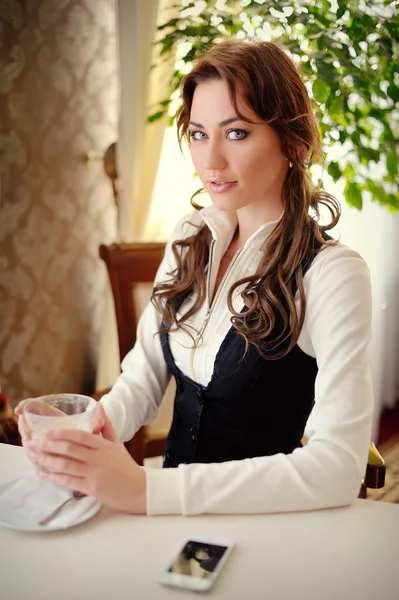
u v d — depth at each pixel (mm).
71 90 2254
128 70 2221
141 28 2189
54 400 1028
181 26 2186
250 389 1231
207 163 1146
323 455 995
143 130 2271
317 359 1159
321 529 911
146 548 859
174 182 2432
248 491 949
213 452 1303
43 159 2195
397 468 2725
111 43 2375
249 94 1103
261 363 1215
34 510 933
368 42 1848
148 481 946
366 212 2564
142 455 1955
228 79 1097
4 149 2064
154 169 2322
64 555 844
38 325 2270
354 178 2020
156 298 1379
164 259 1517
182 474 963
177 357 1325
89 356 2502
